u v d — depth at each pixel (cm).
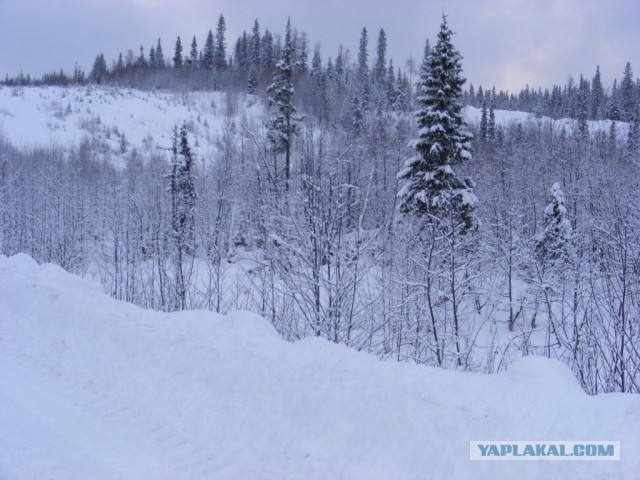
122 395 662
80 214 3356
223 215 1493
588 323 1010
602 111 10375
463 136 2328
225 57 13025
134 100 11706
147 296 1445
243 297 1248
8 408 612
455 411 458
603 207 2388
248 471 475
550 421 417
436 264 1214
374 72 10206
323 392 542
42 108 11288
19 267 1324
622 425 388
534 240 2105
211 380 644
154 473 477
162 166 5191
